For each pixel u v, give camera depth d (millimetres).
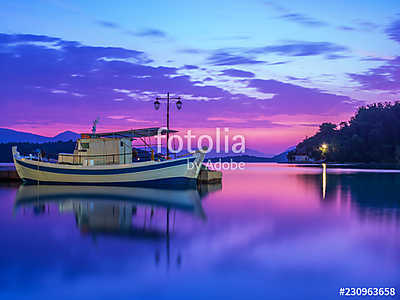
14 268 8242
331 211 16859
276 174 56781
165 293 6918
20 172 33094
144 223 13516
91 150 32062
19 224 13266
